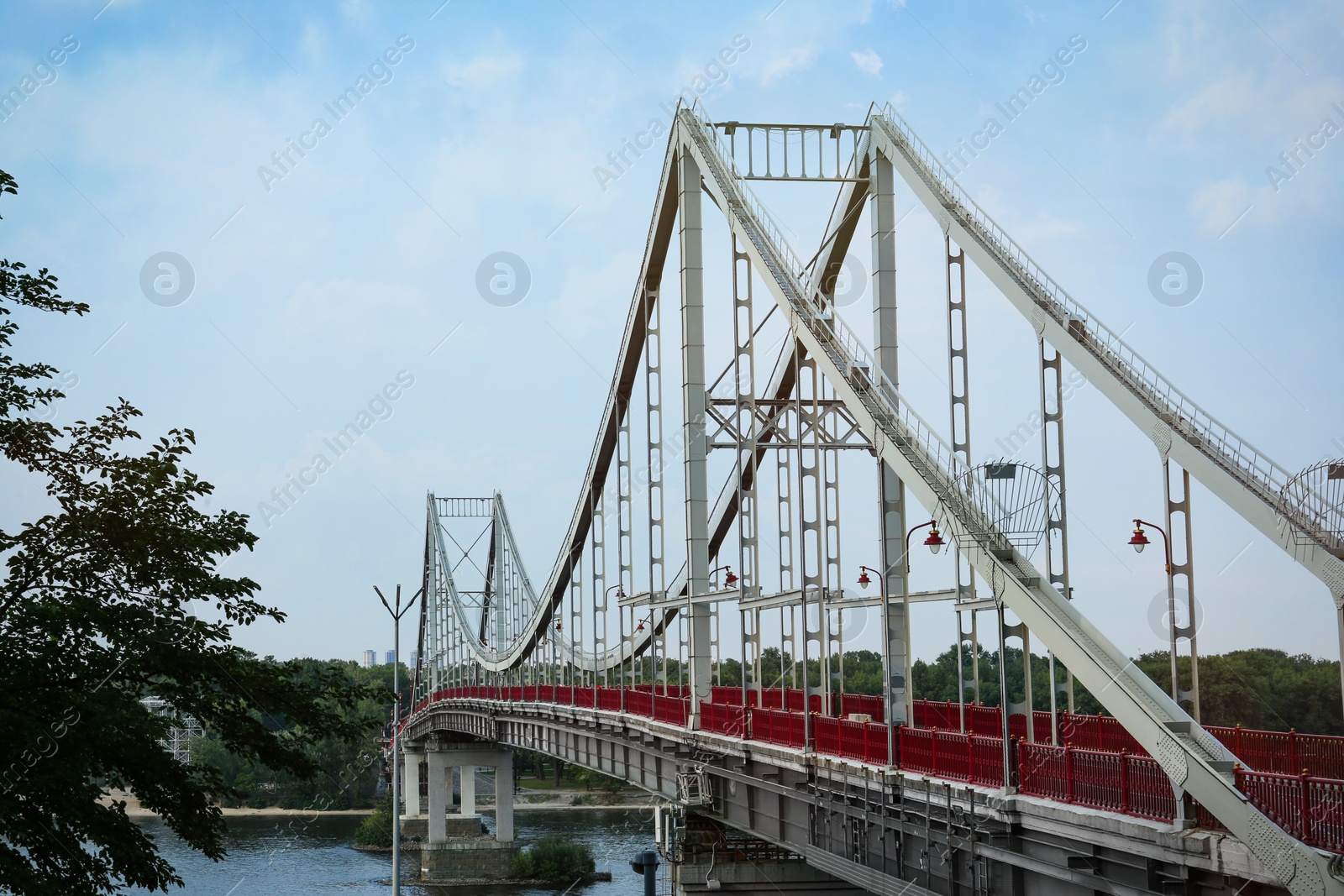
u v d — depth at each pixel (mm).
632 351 52125
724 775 34125
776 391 42188
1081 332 22625
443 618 120188
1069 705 24000
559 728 59719
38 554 19594
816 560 31859
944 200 28938
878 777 24547
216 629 20484
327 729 21953
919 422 25500
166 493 20438
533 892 86438
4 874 16984
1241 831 14891
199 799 20750
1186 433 19469
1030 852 19578
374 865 91000
